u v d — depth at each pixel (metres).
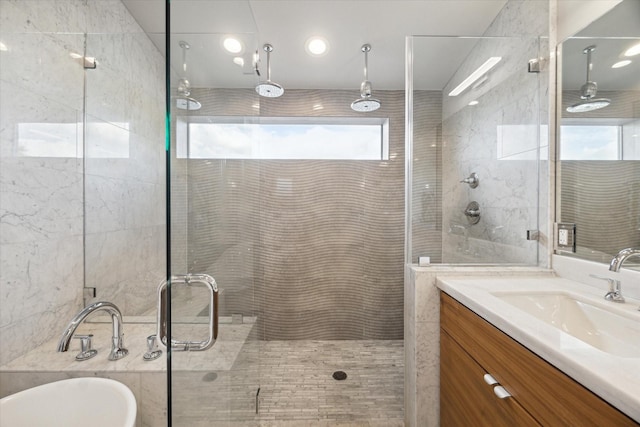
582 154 1.17
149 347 1.16
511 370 0.79
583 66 1.16
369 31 1.77
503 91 1.45
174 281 0.63
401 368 2.11
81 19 1.34
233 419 1.19
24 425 0.90
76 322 0.96
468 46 1.50
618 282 0.94
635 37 0.95
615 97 1.03
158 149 1.72
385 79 2.37
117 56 1.51
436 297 1.35
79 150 1.34
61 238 1.26
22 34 1.09
